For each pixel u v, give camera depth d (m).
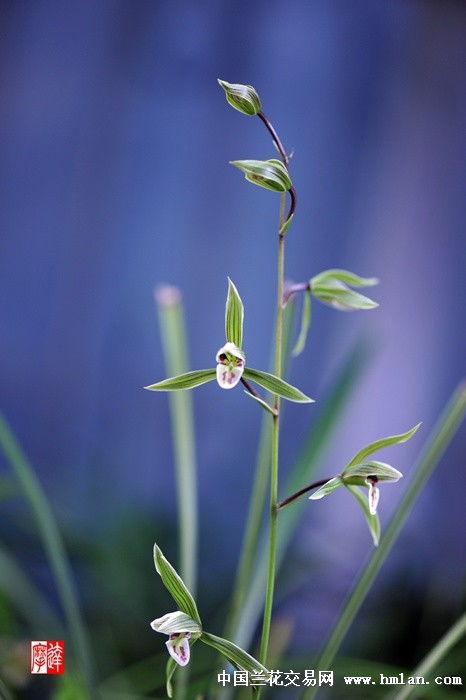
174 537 1.59
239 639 0.83
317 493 0.72
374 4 2.03
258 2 2.03
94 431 1.98
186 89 2.04
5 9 2.03
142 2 2.04
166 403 1.98
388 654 1.41
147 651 1.32
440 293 2.02
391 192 2.02
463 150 2.03
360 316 1.98
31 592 0.98
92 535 1.46
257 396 0.72
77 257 2.03
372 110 2.03
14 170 2.03
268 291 2.01
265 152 2.02
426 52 2.03
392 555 1.71
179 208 2.03
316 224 2.02
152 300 2.01
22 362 2.00
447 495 1.85
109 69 2.04
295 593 1.62
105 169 2.03
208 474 1.93
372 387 1.97
